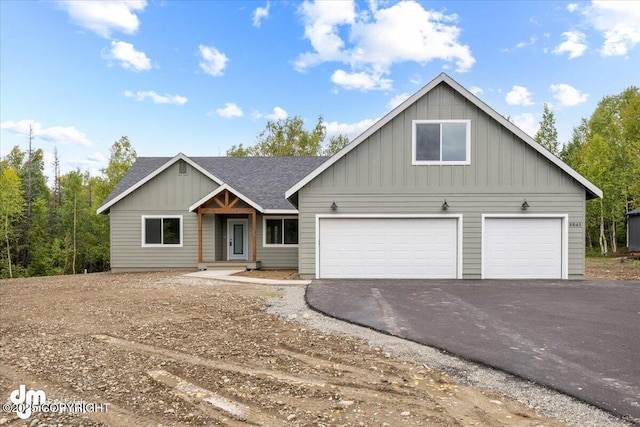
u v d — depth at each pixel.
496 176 12.36
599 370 4.38
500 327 6.34
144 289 10.69
